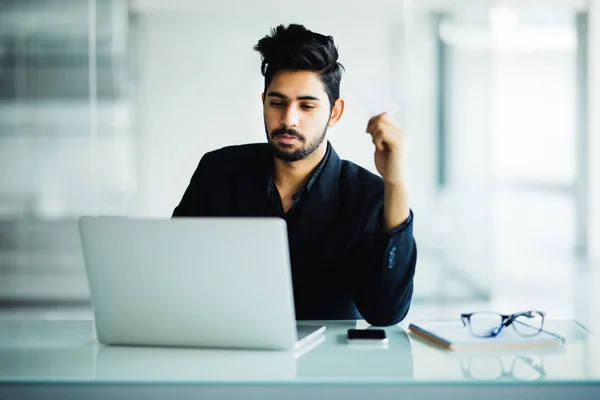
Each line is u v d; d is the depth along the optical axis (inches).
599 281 261.3
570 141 455.2
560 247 338.0
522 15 303.6
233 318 62.1
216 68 227.8
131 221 61.1
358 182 81.6
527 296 238.8
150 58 226.5
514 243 348.8
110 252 62.1
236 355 62.5
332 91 73.8
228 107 228.5
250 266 60.1
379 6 229.8
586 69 310.0
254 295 60.9
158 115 227.6
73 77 223.6
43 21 222.2
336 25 229.5
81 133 225.1
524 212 430.0
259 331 62.6
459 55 235.0
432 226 239.3
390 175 70.3
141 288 62.6
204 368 58.6
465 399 55.7
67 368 59.2
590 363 60.3
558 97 449.7
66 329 74.4
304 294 81.7
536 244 346.0
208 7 226.4
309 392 55.5
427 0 231.6
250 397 55.6
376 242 72.6
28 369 59.1
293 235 80.7
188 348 65.0
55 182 225.3
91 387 56.1
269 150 83.9
